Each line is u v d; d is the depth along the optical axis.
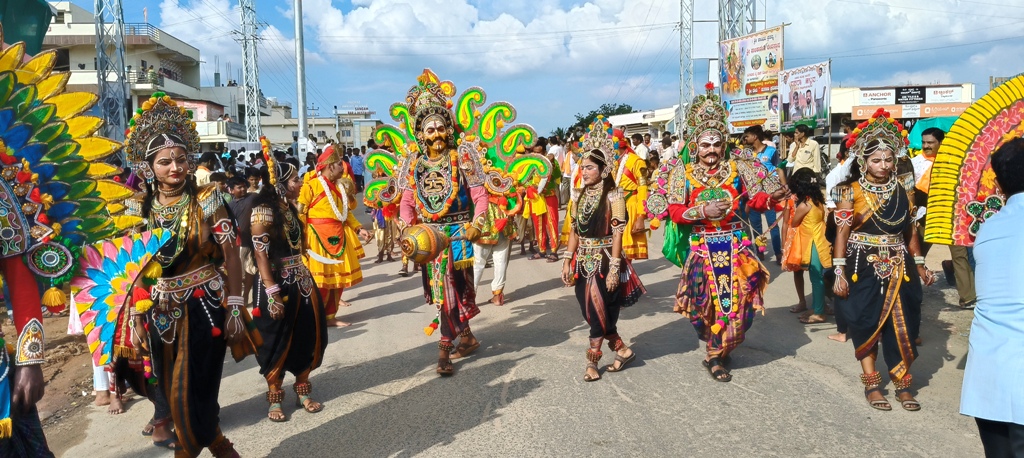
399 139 5.93
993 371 2.62
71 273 2.96
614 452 3.85
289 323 4.43
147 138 3.35
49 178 2.96
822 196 6.15
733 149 4.97
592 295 4.93
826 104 15.77
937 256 9.47
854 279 4.35
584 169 4.93
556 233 10.46
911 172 4.74
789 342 5.85
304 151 20.16
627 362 5.29
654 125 39.84
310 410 4.62
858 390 4.68
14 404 2.64
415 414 4.52
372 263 11.09
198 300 3.43
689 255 5.04
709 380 4.96
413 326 6.89
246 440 4.21
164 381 3.39
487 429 4.21
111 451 4.17
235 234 3.52
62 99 2.94
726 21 20.73
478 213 5.31
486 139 6.00
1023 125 3.51
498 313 7.32
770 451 3.80
